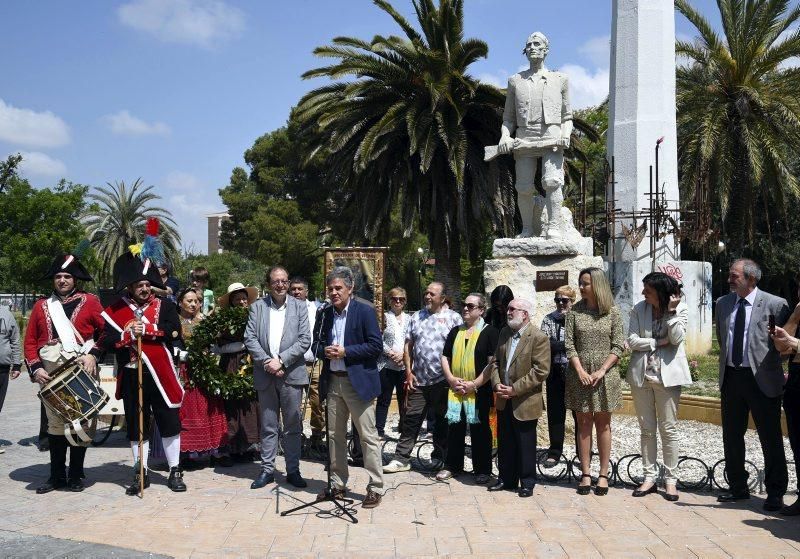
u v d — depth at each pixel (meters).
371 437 6.02
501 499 6.22
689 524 5.48
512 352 6.44
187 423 7.29
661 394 6.27
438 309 7.62
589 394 6.34
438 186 20.55
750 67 20.53
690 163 20.42
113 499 6.20
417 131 18.34
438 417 7.52
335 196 37.72
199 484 6.77
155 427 7.38
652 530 5.33
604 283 6.48
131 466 7.53
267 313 6.76
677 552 4.84
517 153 9.54
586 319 6.46
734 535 5.20
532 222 9.73
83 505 6.01
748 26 20.52
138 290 6.63
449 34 20.19
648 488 6.34
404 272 36.12
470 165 20.05
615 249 16.34
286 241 37.31
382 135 19.27
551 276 9.03
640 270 15.22
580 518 5.65
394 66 19.52
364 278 10.23
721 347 6.12
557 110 9.30
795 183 20.22
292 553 4.85
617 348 6.35
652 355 6.28
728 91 20.95
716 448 8.58
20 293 48.44
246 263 67.38
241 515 5.72
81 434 6.23
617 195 16.53
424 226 22.28
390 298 9.03
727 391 6.06
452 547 4.96
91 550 4.87
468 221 21.45
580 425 6.48
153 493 6.40
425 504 6.07
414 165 20.58
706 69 21.41
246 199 41.91
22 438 9.20
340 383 6.05
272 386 6.72
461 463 7.14
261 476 6.70
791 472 7.45
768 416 5.81
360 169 19.17
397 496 6.33
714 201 22.31
